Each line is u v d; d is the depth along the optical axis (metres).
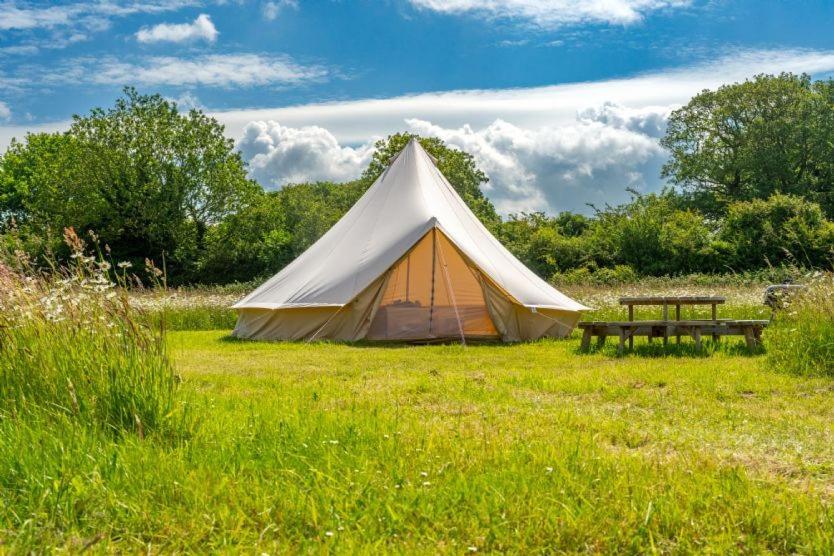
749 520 2.97
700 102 44.81
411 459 3.74
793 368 7.40
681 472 3.62
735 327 9.37
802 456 4.21
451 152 37.84
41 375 4.18
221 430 4.16
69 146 38.81
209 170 38.72
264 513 2.94
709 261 28.17
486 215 38.91
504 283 12.05
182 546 2.75
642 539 2.81
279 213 41.06
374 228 12.84
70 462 3.33
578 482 3.40
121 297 4.47
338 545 2.68
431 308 12.66
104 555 2.59
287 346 11.13
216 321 15.66
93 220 37.50
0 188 45.31
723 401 6.03
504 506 3.07
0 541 2.59
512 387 6.80
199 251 38.94
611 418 5.25
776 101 43.16
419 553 2.65
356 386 6.82
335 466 3.53
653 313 14.47
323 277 12.41
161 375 4.26
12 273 4.75
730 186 44.81
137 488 3.18
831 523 2.93
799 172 43.84
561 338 12.48
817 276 9.12
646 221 28.89
